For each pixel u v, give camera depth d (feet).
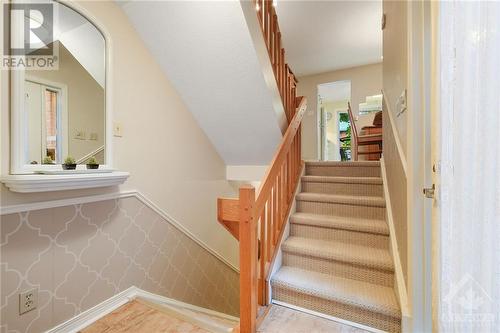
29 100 4.62
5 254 4.26
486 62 2.30
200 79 7.52
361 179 8.32
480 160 2.44
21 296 4.44
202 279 9.34
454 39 3.03
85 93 5.56
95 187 5.54
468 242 2.71
